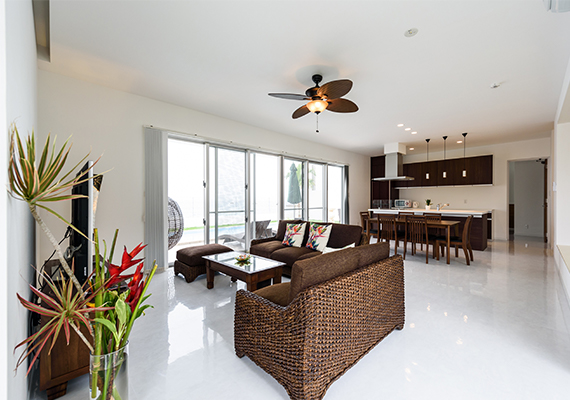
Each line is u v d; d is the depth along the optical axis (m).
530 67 2.83
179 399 1.46
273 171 5.88
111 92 3.46
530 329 2.20
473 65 2.79
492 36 2.29
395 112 4.36
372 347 1.85
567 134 3.88
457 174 7.25
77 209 1.88
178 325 2.30
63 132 3.11
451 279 3.56
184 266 3.48
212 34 2.31
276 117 4.72
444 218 6.16
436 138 6.31
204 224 4.62
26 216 1.42
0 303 0.74
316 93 2.75
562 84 3.22
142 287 1.29
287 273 3.55
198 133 4.39
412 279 3.55
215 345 2.00
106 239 3.44
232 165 5.05
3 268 0.75
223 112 4.46
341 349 1.56
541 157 6.28
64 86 3.11
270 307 1.58
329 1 1.91
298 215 6.51
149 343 2.02
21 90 1.30
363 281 1.75
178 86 3.41
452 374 1.66
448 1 1.89
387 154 6.95
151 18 2.11
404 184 8.34
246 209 5.25
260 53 2.60
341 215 8.00
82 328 1.54
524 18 2.06
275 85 3.35
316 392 1.40
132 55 2.66
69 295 0.99
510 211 8.71
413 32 2.25
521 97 3.67
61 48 2.54
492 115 4.50
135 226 3.68
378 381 1.60
